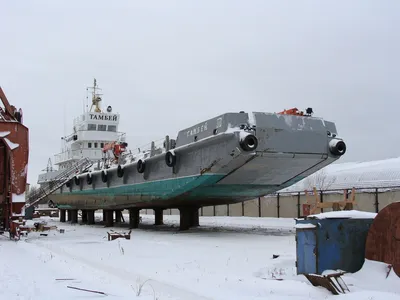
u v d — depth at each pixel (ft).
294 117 61.72
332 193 97.04
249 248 48.83
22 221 67.05
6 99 70.08
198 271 33.30
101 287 26.81
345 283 25.96
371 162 135.33
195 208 91.56
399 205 26.45
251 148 57.31
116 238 63.26
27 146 69.15
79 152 142.31
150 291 25.93
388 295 23.35
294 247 49.16
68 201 131.95
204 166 65.16
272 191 78.18
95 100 154.61
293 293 25.30
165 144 76.95
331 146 63.16
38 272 32.32
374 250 27.61
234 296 24.76
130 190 90.48
